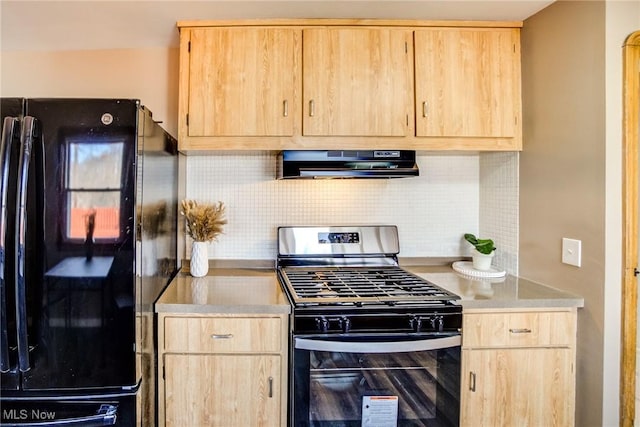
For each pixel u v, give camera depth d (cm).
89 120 134
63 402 140
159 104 218
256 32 186
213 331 155
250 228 226
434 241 234
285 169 187
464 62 192
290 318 154
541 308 161
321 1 170
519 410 162
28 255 133
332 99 188
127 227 136
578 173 161
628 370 149
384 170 190
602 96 150
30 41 205
